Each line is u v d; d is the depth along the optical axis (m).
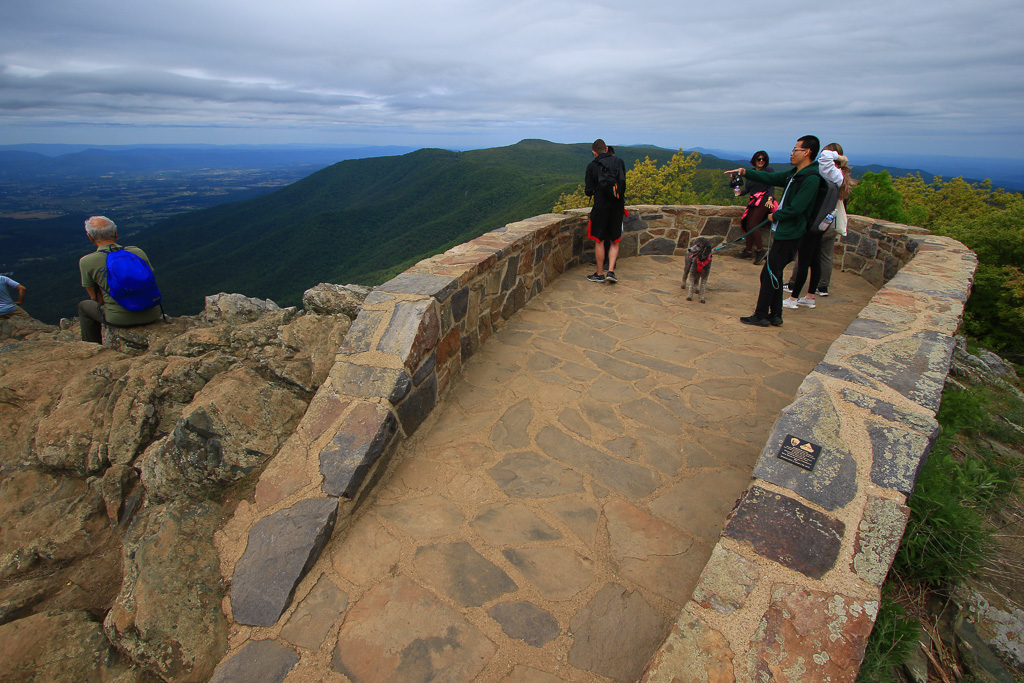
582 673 1.60
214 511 2.18
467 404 3.20
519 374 3.57
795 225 4.04
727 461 2.62
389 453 2.55
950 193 29.16
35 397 3.45
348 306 3.68
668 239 6.98
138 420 2.89
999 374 7.23
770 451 1.83
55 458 2.87
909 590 2.04
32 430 3.19
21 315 6.27
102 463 2.82
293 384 3.03
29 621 1.88
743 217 6.57
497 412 3.10
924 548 2.02
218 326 3.63
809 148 3.95
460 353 3.54
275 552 1.97
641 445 2.76
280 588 1.86
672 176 43.25
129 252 4.12
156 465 2.46
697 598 1.42
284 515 2.10
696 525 2.19
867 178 11.01
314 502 2.14
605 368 3.65
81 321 4.50
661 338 4.18
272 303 4.85
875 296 3.29
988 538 2.06
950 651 1.84
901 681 1.67
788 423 1.94
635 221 6.89
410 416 2.78
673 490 2.41
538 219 5.68
